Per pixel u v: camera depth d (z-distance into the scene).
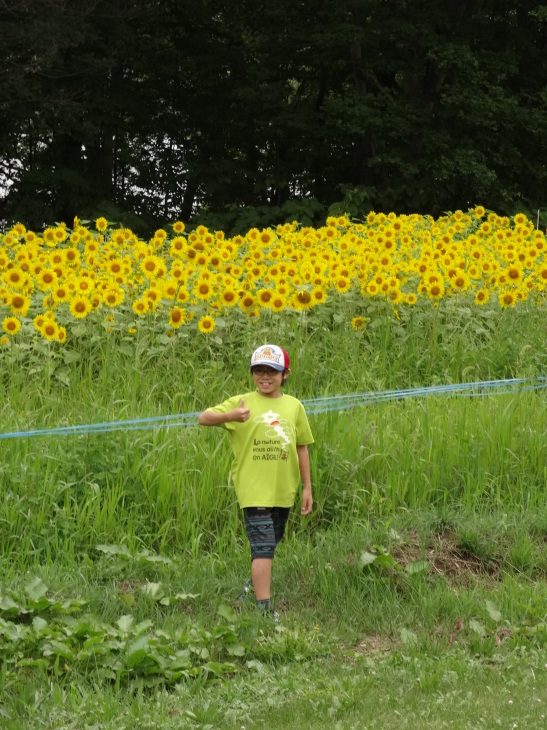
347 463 7.26
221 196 30.81
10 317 8.92
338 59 29.69
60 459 6.89
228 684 4.74
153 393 8.84
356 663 5.17
